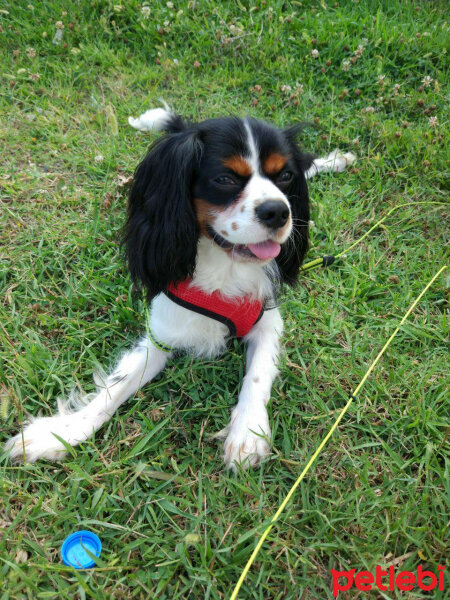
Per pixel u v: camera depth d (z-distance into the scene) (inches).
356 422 18.5
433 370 19.7
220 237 17.3
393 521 15.7
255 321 19.9
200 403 19.0
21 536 14.9
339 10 38.6
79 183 27.7
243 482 16.5
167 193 17.4
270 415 18.6
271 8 37.0
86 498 16.4
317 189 28.2
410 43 35.2
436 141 29.3
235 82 34.1
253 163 16.4
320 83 34.4
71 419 17.9
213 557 14.5
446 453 17.3
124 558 14.9
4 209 25.7
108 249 24.4
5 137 29.7
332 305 22.5
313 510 15.8
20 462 16.9
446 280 23.0
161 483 16.7
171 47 36.7
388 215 26.7
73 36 36.9
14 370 19.1
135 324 21.4
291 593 14.4
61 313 21.9
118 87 34.0
